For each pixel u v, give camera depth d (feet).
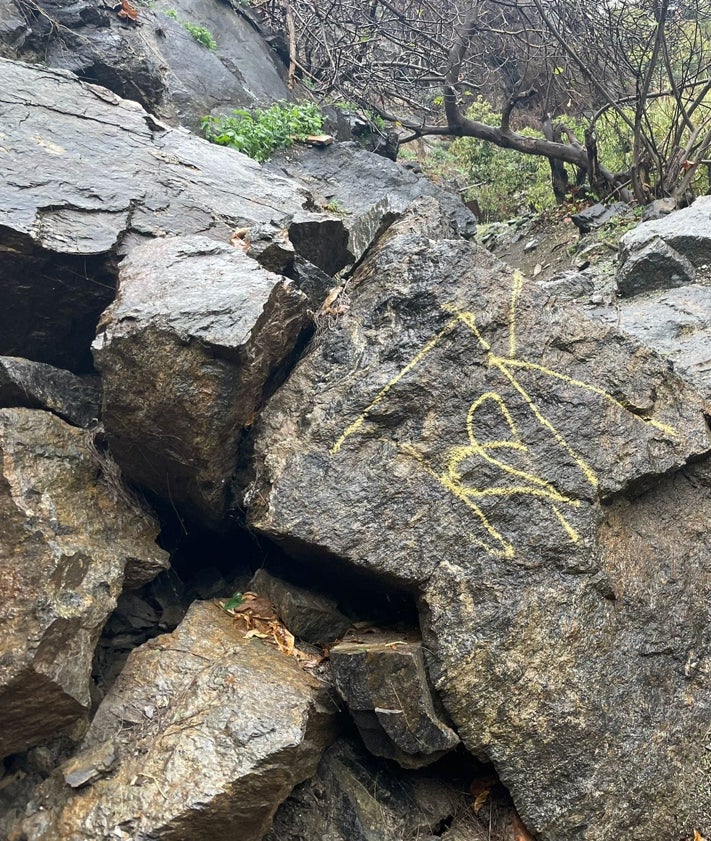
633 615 11.00
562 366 11.50
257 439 11.34
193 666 10.30
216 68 26.91
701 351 15.17
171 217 14.08
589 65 30.37
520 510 10.79
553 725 10.13
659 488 11.95
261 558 12.50
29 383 11.20
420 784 10.57
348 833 9.93
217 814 8.84
